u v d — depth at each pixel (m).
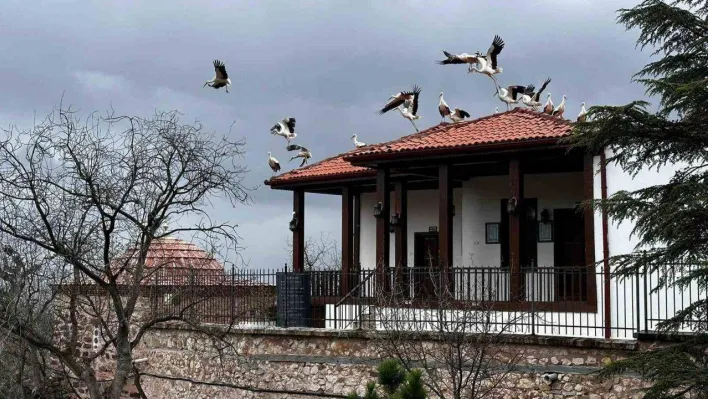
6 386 19.83
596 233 18.98
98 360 24.78
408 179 24.89
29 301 17.84
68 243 16.83
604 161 14.70
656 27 14.03
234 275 22.52
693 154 14.06
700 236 13.41
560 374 16.86
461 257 25.12
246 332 21.11
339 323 21.59
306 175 25.78
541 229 23.75
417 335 18.05
